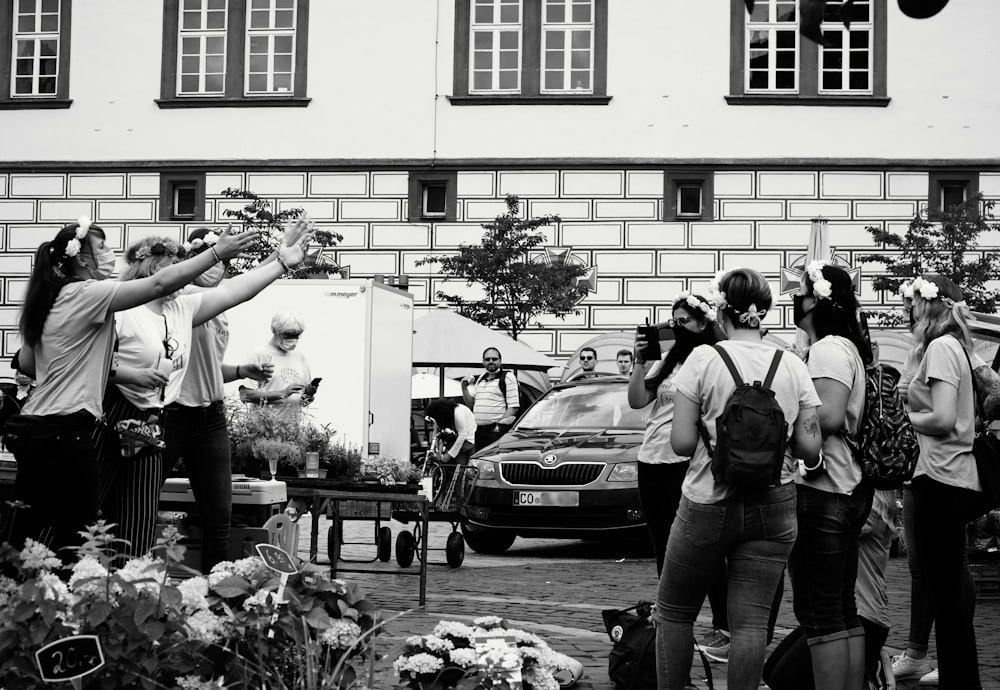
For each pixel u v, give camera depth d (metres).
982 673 7.63
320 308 18.16
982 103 32.19
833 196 32.19
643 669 6.85
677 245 32.31
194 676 4.14
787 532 5.48
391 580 12.15
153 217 33.22
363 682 4.57
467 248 29.67
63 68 33.47
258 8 33.19
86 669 3.99
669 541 5.62
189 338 7.46
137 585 4.19
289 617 4.42
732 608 5.50
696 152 32.31
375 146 32.81
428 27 32.81
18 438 6.20
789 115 32.28
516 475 14.83
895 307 31.61
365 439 18.00
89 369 6.26
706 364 5.52
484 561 14.23
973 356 6.89
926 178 32.16
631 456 14.70
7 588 4.11
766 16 32.56
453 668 4.88
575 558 14.70
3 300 33.44
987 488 6.48
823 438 5.78
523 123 32.56
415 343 23.78
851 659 5.74
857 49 32.50
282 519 8.42
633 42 32.47
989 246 31.84
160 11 33.38
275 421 10.48
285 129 33.00
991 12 32.16
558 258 32.25
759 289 5.60
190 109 33.16
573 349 32.34
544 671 4.97
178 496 8.34
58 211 33.41
